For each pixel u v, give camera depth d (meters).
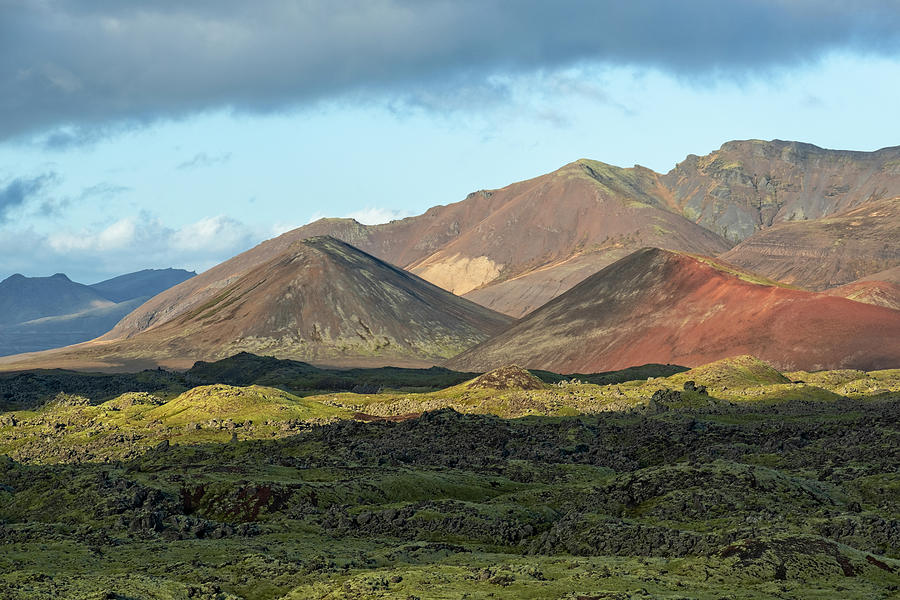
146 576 168.00
